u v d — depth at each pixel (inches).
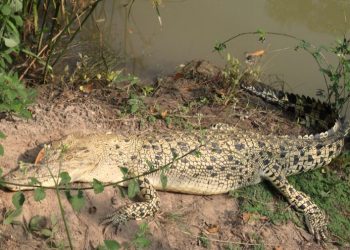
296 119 281.7
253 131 263.3
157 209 214.7
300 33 338.0
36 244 189.9
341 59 267.6
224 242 213.8
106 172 217.3
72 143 216.7
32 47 267.6
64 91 258.4
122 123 250.5
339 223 232.7
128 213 208.7
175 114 262.7
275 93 285.7
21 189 197.3
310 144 247.9
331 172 255.0
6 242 187.5
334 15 358.6
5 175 200.7
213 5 353.4
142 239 192.7
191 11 344.2
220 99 277.3
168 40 317.4
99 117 249.6
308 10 361.1
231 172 232.8
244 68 303.4
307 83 305.0
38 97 251.1
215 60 308.5
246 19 343.9
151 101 268.5
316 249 221.0
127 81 278.2
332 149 252.2
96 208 207.9
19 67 257.9
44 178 200.5
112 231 204.2
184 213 220.7
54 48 264.2
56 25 272.2
